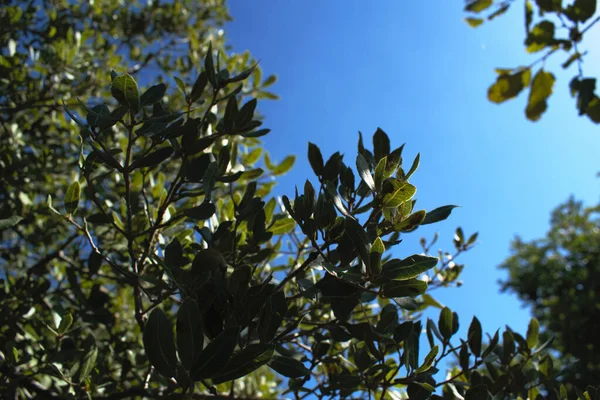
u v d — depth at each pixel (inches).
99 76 77.1
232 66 71.4
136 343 54.2
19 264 65.9
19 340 48.7
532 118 55.9
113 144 62.8
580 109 50.7
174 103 81.7
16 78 68.1
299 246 44.6
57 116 74.1
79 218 58.4
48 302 57.2
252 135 34.8
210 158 34.1
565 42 51.1
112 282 61.9
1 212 56.8
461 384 35.4
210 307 28.5
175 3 100.0
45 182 67.7
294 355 33.2
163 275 36.9
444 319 35.8
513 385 37.0
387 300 45.6
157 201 48.4
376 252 26.1
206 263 29.2
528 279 217.5
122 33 96.3
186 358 23.7
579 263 208.7
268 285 28.5
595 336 173.5
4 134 62.9
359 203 30.9
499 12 57.6
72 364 39.0
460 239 48.9
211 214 31.8
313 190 28.8
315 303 37.7
